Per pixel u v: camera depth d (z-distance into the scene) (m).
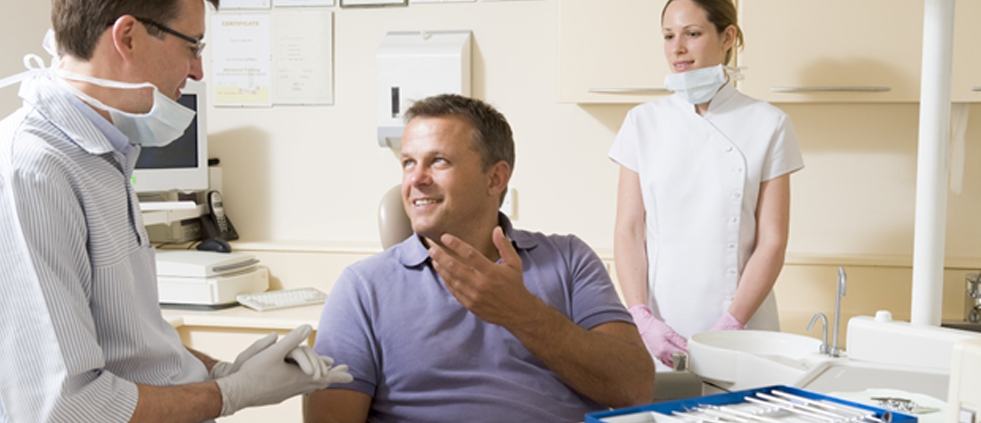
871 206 3.11
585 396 1.57
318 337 1.57
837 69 2.79
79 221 1.26
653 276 2.53
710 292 2.45
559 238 1.72
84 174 1.29
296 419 2.78
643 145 2.53
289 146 3.41
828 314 2.99
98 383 1.25
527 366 1.54
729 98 2.47
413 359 1.53
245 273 3.07
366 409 1.53
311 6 3.34
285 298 3.01
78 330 1.22
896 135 3.08
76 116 1.30
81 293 1.26
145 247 1.44
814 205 3.14
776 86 2.83
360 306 1.55
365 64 3.33
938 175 1.41
